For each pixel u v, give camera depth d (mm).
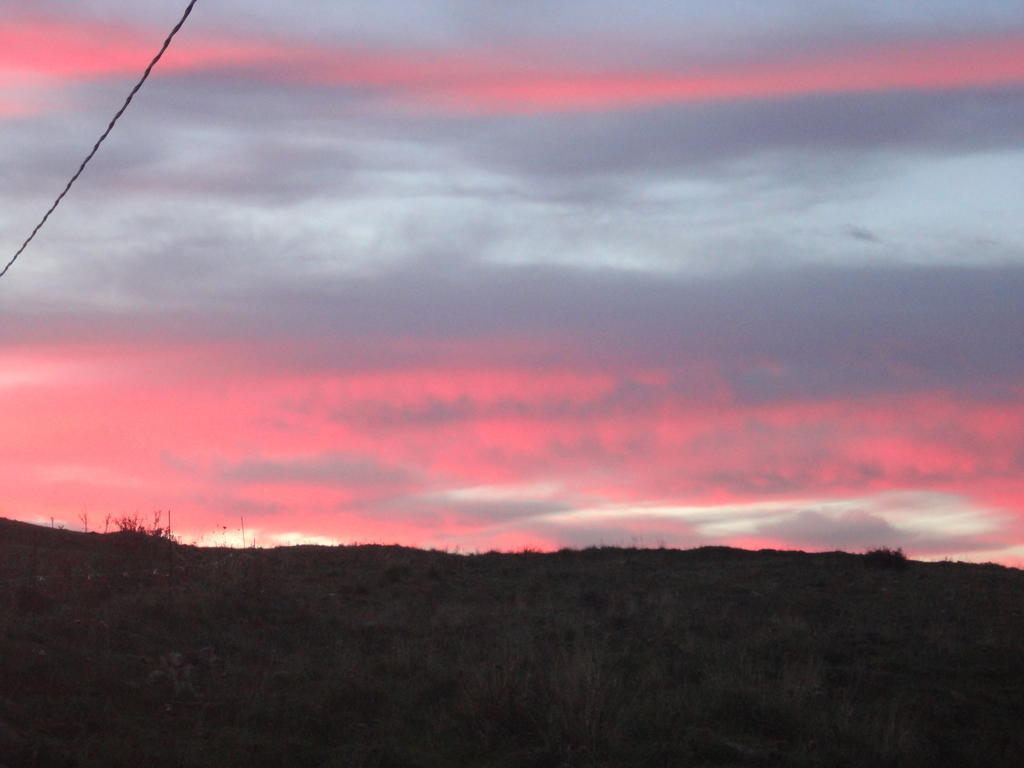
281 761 11117
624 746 11711
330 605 21703
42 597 17516
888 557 30812
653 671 15094
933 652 18203
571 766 11023
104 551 25953
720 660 16578
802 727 12867
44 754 10117
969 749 12297
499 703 12789
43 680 12852
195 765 10648
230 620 18406
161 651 15703
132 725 11945
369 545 34156
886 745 11977
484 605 23594
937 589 26844
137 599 18359
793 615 22156
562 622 20828
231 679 14625
